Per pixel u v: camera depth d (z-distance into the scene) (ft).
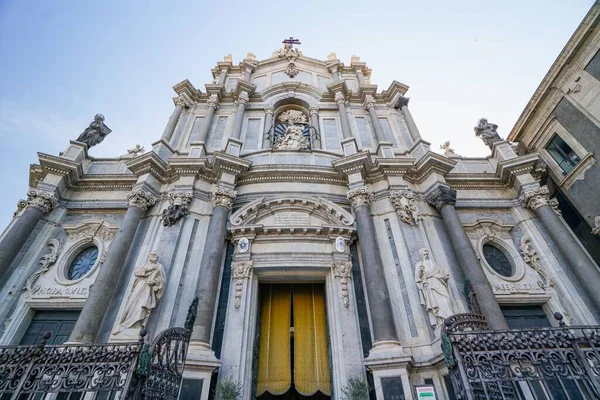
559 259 41.65
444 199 43.21
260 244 40.73
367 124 59.06
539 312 40.16
